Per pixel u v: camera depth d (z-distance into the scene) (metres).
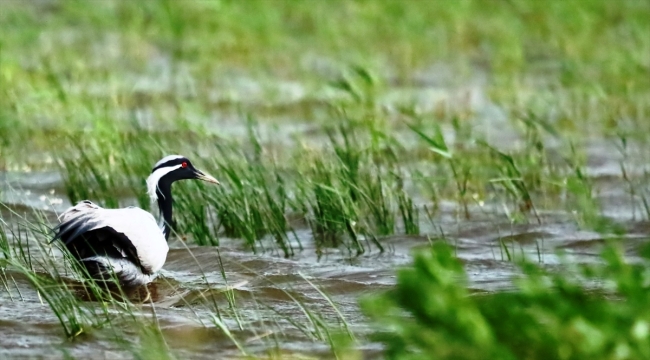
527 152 17.36
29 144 18.09
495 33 28.72
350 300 11.61
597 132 20.14
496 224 14.94
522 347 8.11
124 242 11.23
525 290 8.28
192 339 10.06
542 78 24.81
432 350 8.07
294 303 11.41
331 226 14.16
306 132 19.70
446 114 21.44
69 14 29.81
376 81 18.83
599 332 7.86
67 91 20.78
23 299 10.97
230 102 21.97
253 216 14.14
